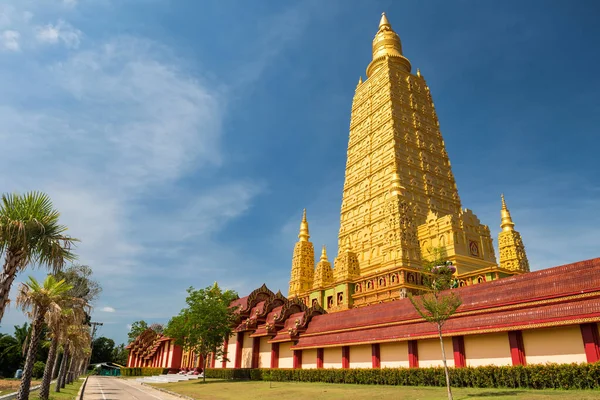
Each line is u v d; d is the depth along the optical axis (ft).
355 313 131.85
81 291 150.71
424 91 323.98
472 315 94.94
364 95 330.34
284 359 154.51
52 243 64.08
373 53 352.90
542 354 80.64
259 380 151.12
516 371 78.84
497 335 89.15
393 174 259.60
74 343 148.77
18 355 288.51
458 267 218.79
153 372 278.46
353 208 291.58
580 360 74.74
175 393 122.62
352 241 276.82
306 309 169.07
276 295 181.68
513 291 90.84
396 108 294.46
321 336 138.21
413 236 218.79
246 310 184.85
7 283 60.18
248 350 176.04
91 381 228.22
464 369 87.92
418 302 110.32
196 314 164.14
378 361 115.14
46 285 83.05
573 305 77.10
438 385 92.38
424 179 272.92
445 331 96.37
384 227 249.75
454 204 280.92
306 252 304.71
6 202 63.41
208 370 192.34
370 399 78.07
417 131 292.81
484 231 245.45
